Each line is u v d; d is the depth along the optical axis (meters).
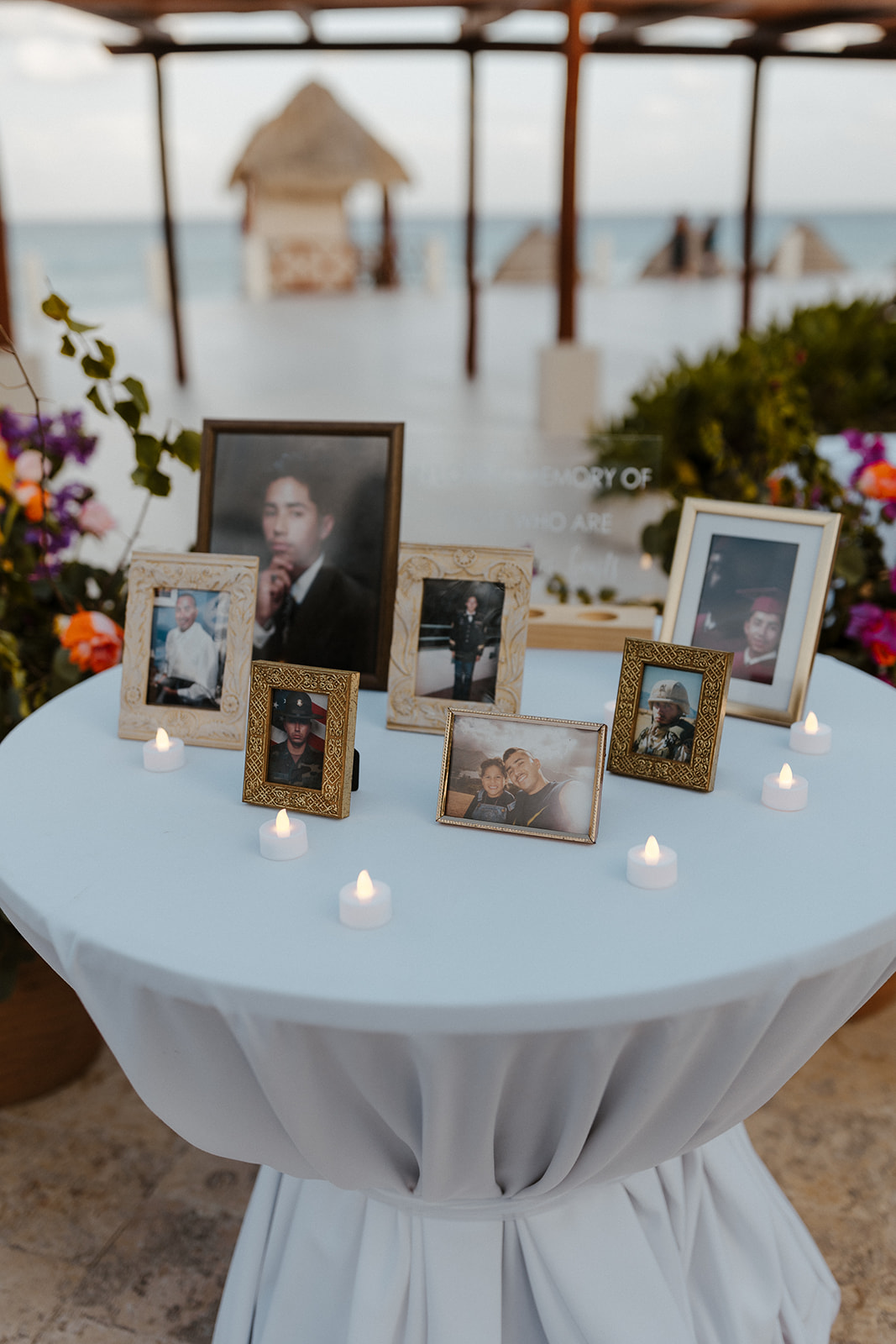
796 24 7.98
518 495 1.72
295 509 1.52
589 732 1.09
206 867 1.04
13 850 1.08
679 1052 0.88
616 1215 1.20
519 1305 1.18
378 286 18.66
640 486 1.70
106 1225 1.76
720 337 11.71
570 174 7.08
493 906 0.97
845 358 4.39
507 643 1.33
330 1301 1.23
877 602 2.09
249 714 1.17
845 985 0.96
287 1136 1.02
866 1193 1.80
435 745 1.34
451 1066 0.85
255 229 16.94
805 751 1.30
